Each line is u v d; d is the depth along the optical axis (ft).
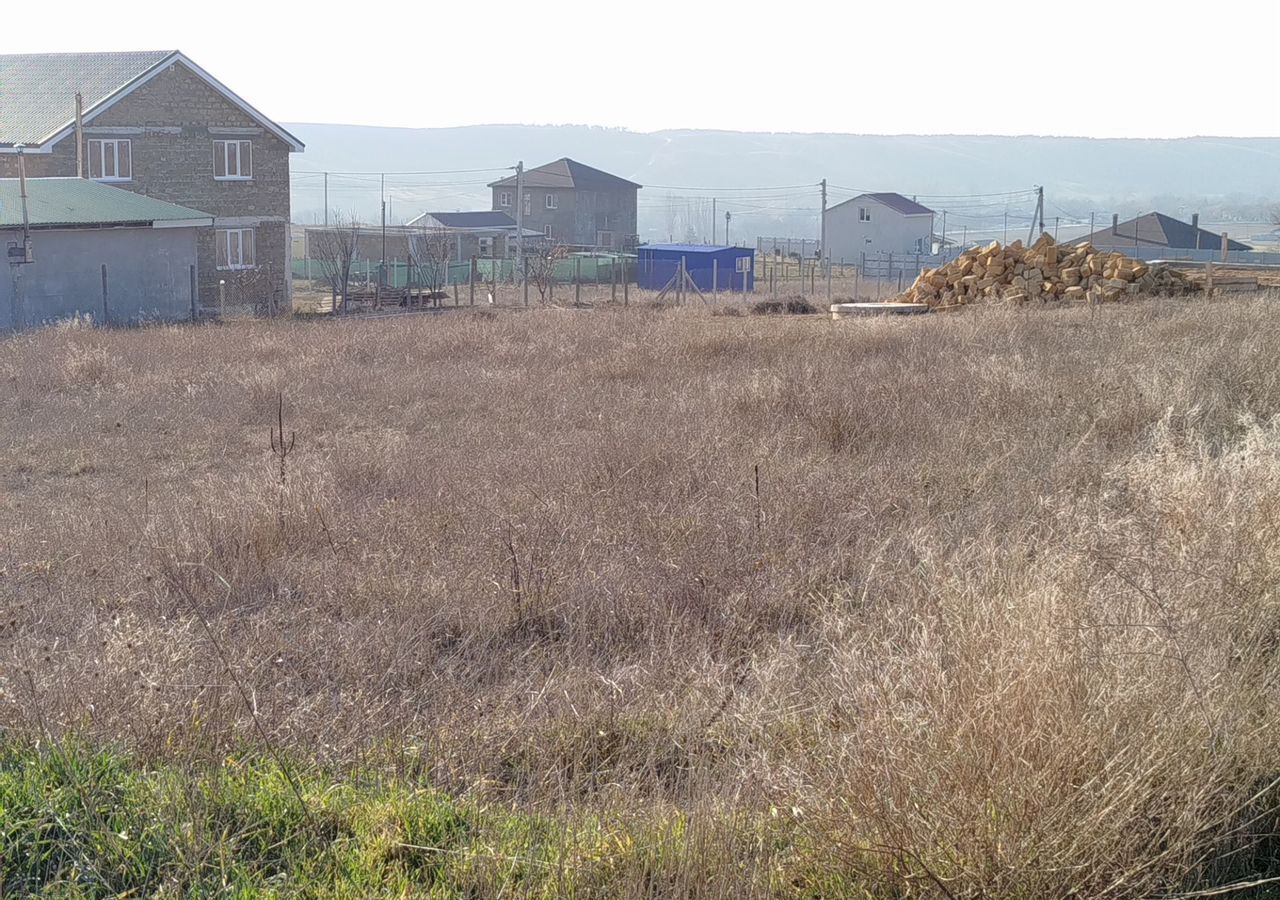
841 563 21.42
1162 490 21.09
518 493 27.25
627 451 30.27
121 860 11.45
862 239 281.74
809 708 14.66
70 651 17.08
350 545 23.95
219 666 16.66
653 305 105.19
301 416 42.91
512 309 100.68
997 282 76.59
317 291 155.02
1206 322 47.44
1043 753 11.44
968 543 20.68
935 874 10.85
